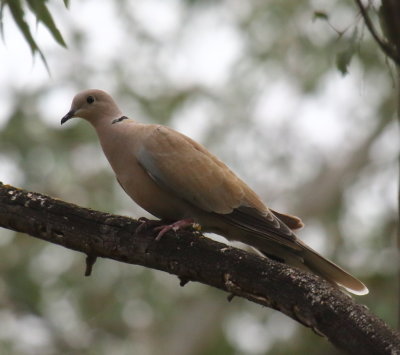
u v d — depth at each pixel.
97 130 7.75
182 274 5.79
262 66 15.66
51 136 14.08
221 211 6.96
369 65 14.45
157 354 14.23
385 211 14.32
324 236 15.15
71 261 14.06
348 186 16.02
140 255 5.87
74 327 14.09
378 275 12.86
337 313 5.02
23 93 14.14
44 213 5.97
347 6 15.18
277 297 5.33
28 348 13.77
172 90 15.17
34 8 6.55
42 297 14.02
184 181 6.96
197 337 14.54
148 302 14.02
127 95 14.67
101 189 14.16
